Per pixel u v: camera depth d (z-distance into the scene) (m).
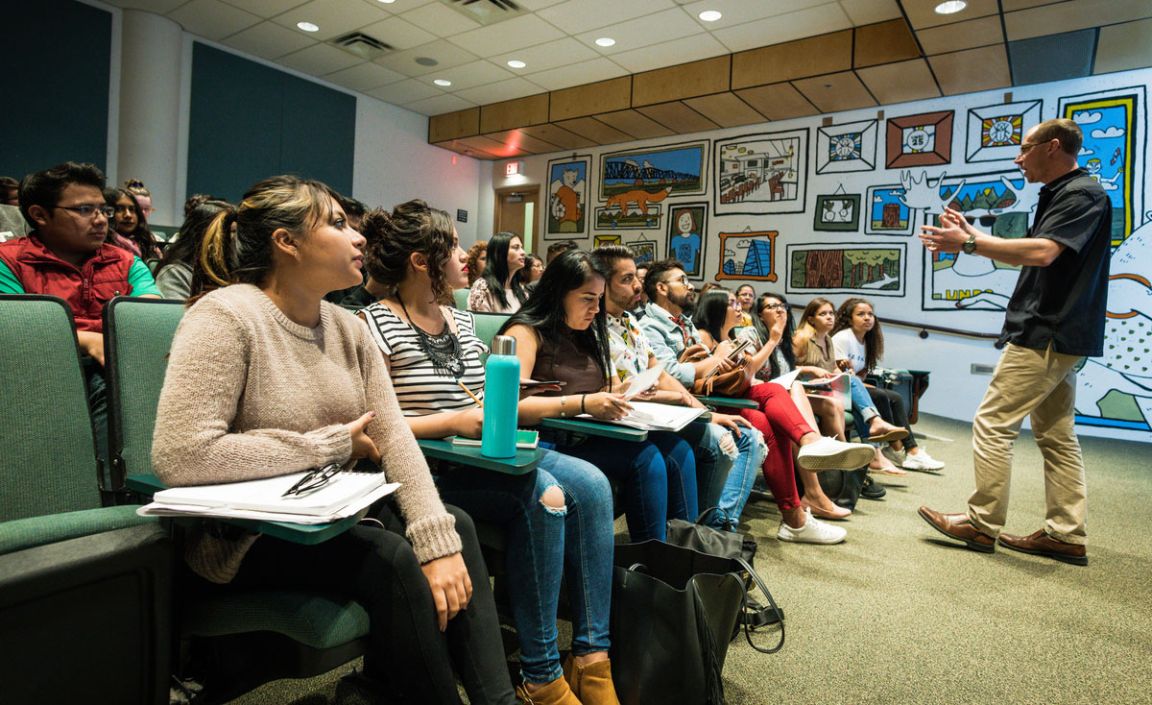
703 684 1.19
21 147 4.89
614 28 5.18
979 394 5.50
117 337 1.03
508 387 1.11
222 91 6.00
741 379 2.26
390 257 1.37
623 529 2.34
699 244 6.94
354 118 7.17
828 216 6.17
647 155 7.30
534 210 8.41
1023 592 1.99
